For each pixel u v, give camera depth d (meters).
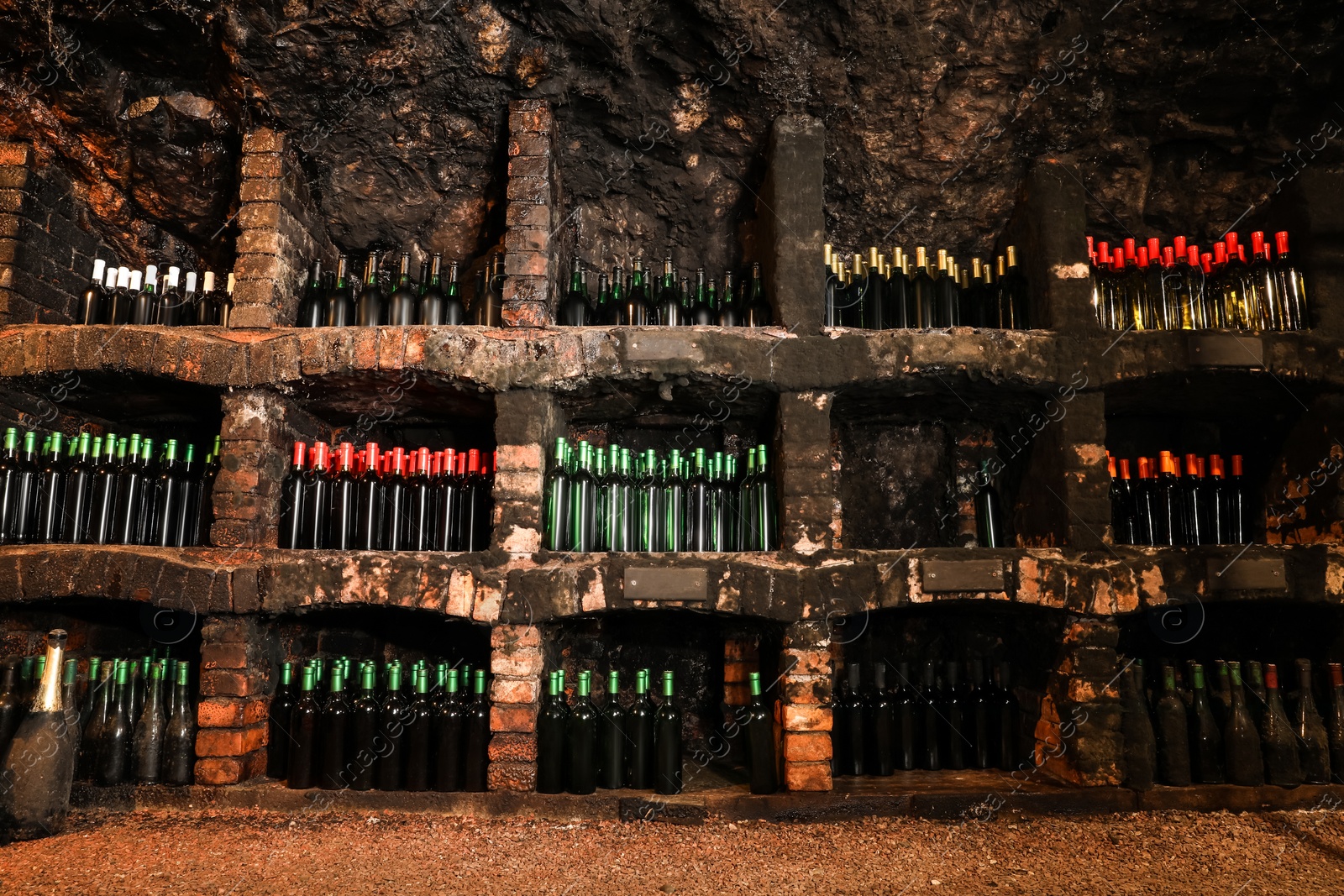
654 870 2.70
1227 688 3.50
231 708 3.29
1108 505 3.47
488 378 3.41
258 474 3.44
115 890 2.50
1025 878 2.65
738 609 3.29
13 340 3.46
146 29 3.43
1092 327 3.58
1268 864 2.76
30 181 3.72
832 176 4.04
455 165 3.95
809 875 2.66
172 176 3.91
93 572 3.29
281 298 3.67
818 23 3.46
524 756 3.23
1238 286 3.81
